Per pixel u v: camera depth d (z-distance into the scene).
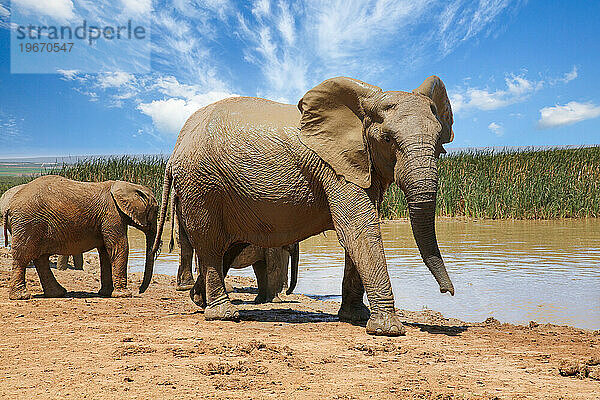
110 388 4.74
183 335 7.00
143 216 10.91
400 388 4.86
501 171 36.19
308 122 7.78
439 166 36.34
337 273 14.66
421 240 7.05
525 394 4.73
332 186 7.63
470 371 5.49
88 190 10.66
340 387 4.87
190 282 12.31
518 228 25.33
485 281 12.39
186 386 4.83
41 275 10.62
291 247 11.77
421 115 7.18
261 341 6.71
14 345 6.38
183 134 8.98
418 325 8.06
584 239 20.62
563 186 32.84
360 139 7.66
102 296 10.91
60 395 4.56
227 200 8.30
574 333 7.61
